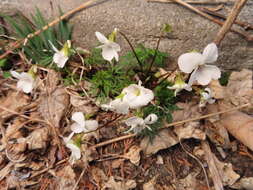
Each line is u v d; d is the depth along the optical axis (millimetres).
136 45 150
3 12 152
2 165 124
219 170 124
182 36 143
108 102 138
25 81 127
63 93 143
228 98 142
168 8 143
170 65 156
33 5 148
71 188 118
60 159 126
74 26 149
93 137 130
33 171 123
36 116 136
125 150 129
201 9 141
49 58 149
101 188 119
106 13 142
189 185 122
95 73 152
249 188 118
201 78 105
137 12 141
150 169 126
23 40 150
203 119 136
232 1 146
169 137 130
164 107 132
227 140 131
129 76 147
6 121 135
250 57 150
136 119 107
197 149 131
